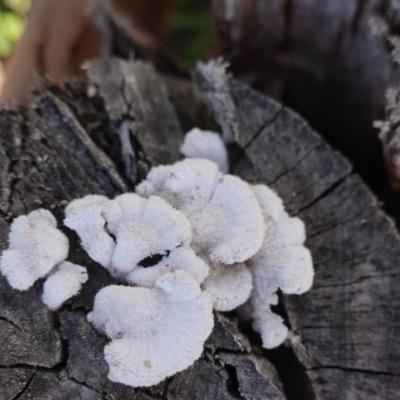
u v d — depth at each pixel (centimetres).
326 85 26
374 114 26
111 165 22
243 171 23
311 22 25
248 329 23
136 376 20
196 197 22
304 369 22
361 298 22
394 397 22
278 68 27
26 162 22
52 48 29
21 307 21
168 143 23
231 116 23
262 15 25
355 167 27
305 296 23
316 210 23
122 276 21
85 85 24
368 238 23
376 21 24
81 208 21
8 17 38
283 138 23
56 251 21
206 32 37
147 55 28
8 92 29
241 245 21
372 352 22
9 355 21
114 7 28
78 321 21
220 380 21
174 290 21
